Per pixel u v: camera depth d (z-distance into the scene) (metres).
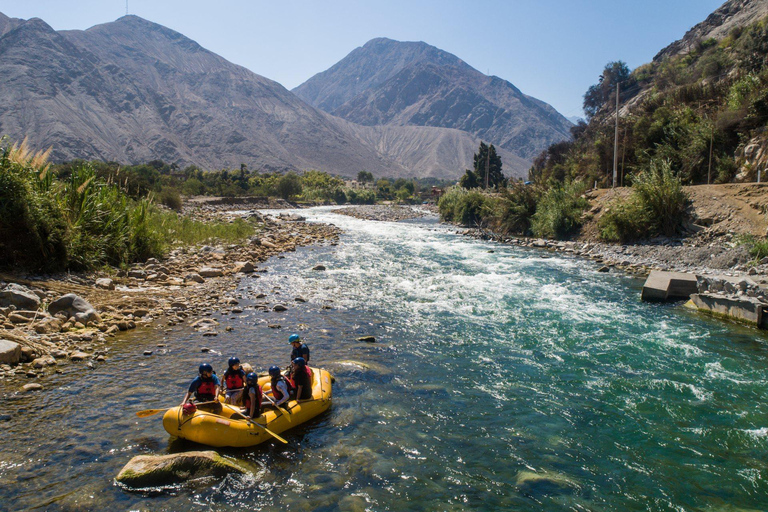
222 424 6.89
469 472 6.50
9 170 13.78
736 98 31.02
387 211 69.50
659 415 8.05
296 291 16.64
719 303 13.74
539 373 9.77
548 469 6.58
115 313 12.55
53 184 16.30
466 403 8.48
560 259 24.30
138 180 42.25
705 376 9.56
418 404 8.43
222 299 14.94
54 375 8.88
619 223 25.94
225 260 22.05
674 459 6.84
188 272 18.53
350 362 10.06
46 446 6.69
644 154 36.09
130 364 9.59
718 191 24.67
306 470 6.49
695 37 83.75
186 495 5.88
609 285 17.97
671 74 64.75
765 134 26.95
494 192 52.44
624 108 71.94
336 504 5.78
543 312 14.23
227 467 6.38
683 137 33.88
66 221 15.63
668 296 15.78
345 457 6.81
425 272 20.59
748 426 7.67
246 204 77.06
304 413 7.75
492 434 7.48
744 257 18.64
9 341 9.32
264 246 27.22
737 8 79.62
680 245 22.69
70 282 14.41
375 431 7.54
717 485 6.26
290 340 9.06
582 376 9.62
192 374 9.18
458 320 13.41
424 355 10.74
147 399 8.14
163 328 12.03
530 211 35.47
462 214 44.72
